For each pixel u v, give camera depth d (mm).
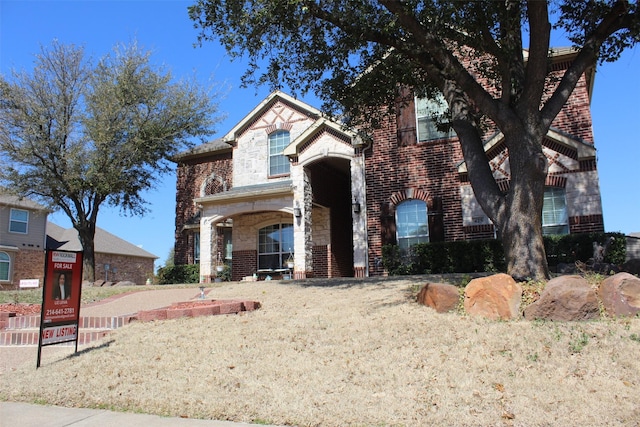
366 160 18719
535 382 5789
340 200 22656
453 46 14586
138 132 21641
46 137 20375
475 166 10492
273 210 19688
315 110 21656
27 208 32531
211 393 6262
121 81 21406
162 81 22312
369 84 13352
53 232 40031
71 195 21312
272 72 12641
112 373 7289
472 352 6840
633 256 14414
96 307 13555
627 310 7734
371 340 7785
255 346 7996
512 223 9555
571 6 11750
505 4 10305
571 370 6055
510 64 10383
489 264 15203
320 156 19219
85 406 6332
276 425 5355
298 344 7922
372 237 18141
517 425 4867
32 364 8234
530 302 8312
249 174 22531
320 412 5457
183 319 10188
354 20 11000
